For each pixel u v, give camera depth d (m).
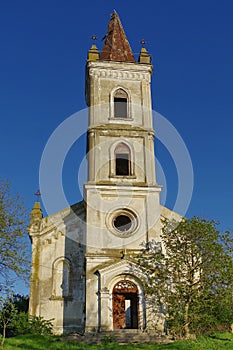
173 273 31.09
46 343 27.11
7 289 25.53
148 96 40.03
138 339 29.28
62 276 36.00
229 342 26.98
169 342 28.22
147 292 31.08
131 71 40.59
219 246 30.95
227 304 30.28
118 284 32.62
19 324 32.16
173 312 29.94
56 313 34.62
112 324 31.34
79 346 26.31
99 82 39.81
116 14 45.81
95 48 41.44
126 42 43.81
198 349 25.08
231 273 30.12
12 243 26.42
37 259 36.16
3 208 26.67
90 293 32.16
